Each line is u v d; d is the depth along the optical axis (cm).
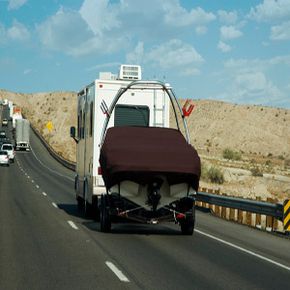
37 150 13688
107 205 2173
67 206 3306
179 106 2312
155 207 2106
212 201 3094
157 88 2459
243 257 1711
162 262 1558
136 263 1527
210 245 1944
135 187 2078
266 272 1475
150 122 2498
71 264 1490
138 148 2077
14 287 1201
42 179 6425
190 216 2164
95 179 2452
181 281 1304
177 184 2086
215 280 1336
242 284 1303
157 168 2031
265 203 2491
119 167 2028
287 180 7725
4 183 5412
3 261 1519
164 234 2212
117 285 1238
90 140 2573
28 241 1898
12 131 17962
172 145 2123
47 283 1246
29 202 3491
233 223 2759
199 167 2069
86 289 1192
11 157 10231
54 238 1984
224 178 7562
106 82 2484
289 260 1700
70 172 8444
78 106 3075
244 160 13388
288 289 1268
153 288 1218
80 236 2055
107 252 1708
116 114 2480
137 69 2605
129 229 2355
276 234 2362
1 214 2744
